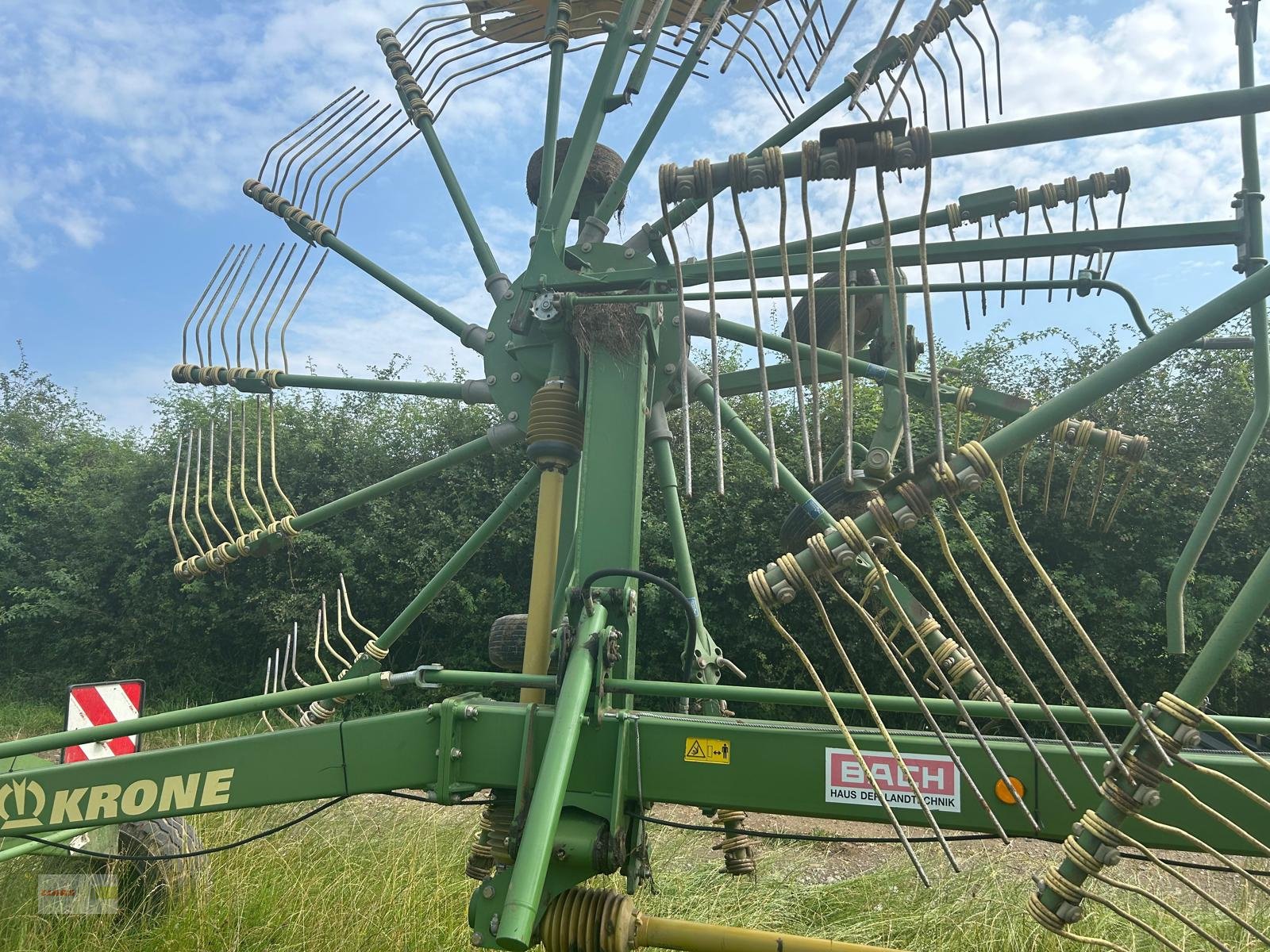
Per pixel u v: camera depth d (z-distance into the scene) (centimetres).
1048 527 1057
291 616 1275
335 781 276
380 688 287
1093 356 1202
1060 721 233
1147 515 1045
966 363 1258
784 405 1166
